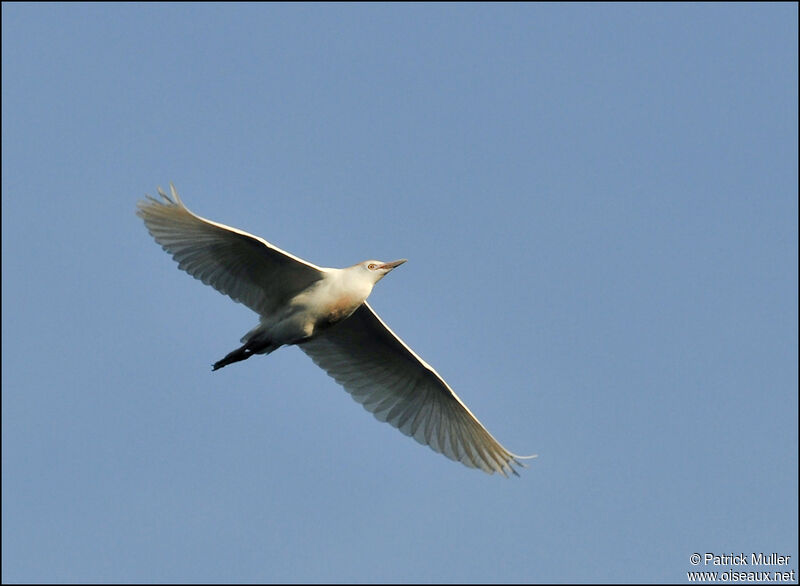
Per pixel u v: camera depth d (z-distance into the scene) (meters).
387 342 19.92
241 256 18.33
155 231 18.08
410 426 20.84
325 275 18.75
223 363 19.06
